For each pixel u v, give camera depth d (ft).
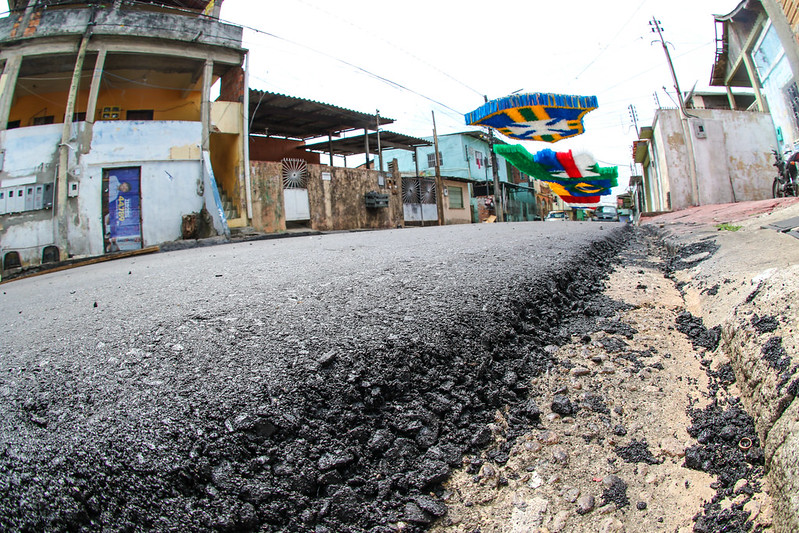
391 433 5.29
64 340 7.90
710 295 9.11
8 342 8.36
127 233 40.55
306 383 5.57
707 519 4.17
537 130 38.37
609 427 5.66
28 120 46.37
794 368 4.71
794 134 35.47
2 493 4.26
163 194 41.68
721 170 43.78
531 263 12.39
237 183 46.80
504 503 4.68
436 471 4.98
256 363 6.03
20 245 38.11
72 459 4.54
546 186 157.28
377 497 4.62
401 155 102.99
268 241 33.50
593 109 33.76
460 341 6.97
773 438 4.42
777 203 23.04
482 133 93.15
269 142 65.21
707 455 4.90
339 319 7.56
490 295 9.00
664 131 45.39
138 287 12.80
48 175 39.09
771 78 38.19
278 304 8.73
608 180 54.80
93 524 4.04
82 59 39.42
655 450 5.20
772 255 9.25
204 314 8.38
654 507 4.46
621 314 9.48
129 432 4.81
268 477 4.45
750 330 6.00
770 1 19.19
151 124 41.68
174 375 5.89
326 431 5.06
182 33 42.16
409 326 7.14
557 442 5.49
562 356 7.57
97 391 5.72
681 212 39.99
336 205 59.62
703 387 6.16
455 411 5.78
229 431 4.79
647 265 15.02
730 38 44.62
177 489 4.24
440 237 22.11
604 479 4.88
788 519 3.59
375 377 5.87
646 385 6.46
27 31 39.11
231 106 45.91
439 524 4.45
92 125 39.91
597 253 16.47
